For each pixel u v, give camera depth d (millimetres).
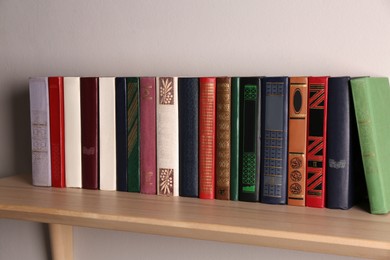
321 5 1096
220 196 1028
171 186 1058
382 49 1059
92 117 1101
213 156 1026
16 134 1374
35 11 1329
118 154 1093
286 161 980
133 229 988
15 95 1363
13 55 1357
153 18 1226
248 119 994
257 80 983
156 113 1054
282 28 1127
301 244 873
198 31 1190
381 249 830
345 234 828
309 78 951
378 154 924
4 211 1074
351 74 1084
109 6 1261
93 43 1281
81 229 1358
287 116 971
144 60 1239
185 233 945
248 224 880
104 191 1107
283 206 983
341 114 936
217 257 1240
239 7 1155
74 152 1126
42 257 1397
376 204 925
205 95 1017
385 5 1050
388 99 1021
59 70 1316
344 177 947
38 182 1159
